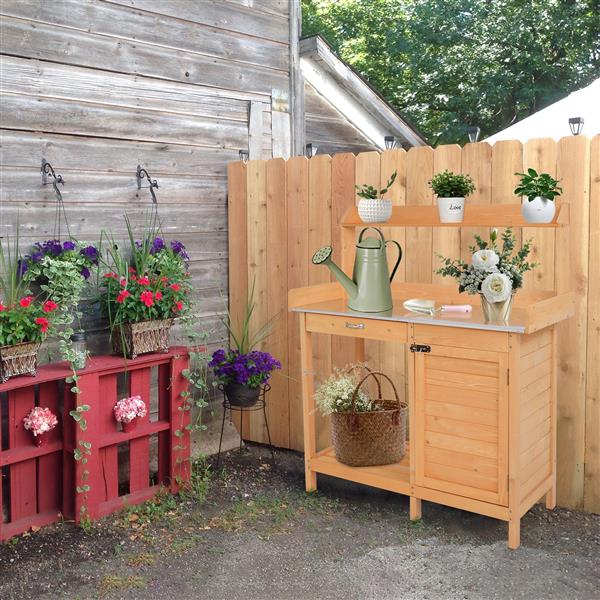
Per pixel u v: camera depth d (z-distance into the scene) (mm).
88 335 3834
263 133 4809
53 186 3660
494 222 3477
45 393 3424
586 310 3434
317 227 4277
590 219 3383
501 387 3111
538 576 2924
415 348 3354
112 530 3402
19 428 3359
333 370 4309
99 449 3561
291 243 4398
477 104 14148
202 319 4539
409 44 14883
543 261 3533
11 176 3512
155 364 3736
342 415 3664
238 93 4621
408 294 3916
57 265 3398
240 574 2994
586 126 4945
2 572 3004
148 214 4148
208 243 4559
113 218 3961
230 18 4535
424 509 3619
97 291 3828
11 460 3268
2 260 3428
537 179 3203
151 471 4188
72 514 3484
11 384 3150
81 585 2914
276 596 2818
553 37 13727
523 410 3156
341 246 3957
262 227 4516
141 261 3828
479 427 3203
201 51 4375
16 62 3512
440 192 3475
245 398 4160
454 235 3771
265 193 4477
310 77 5906
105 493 3613
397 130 6586
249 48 4668
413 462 3422
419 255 3898
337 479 4074
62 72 3689
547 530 3332
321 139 6125
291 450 4570
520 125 5289
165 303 3701
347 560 3096
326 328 3686
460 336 3207
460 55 14281
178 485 3863
